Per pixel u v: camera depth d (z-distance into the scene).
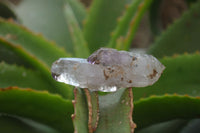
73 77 0.25
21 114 0.35
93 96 0.26
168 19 0.88
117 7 0.57
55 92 0.44
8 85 0.42
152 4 0.65
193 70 0.41
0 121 0.37
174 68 0.42
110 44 0.45
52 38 0.65
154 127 0.40
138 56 0.26
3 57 0.49
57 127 0.37
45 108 0.35
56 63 0.25
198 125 0.43
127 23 0.45
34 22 0.68
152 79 0.26
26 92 0.33
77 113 0.26
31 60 0.42
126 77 0.25
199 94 0.39
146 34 0.93
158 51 0.52
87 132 0.25
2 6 0.60
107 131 0.26
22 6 0.71
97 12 0.57
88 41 0.55
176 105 0.33
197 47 0.51
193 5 0.52
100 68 0.25
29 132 0.37
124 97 0.27
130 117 0.26
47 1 0.71
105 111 0.27
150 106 0.34
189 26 0.52
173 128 0.40
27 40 0.47
